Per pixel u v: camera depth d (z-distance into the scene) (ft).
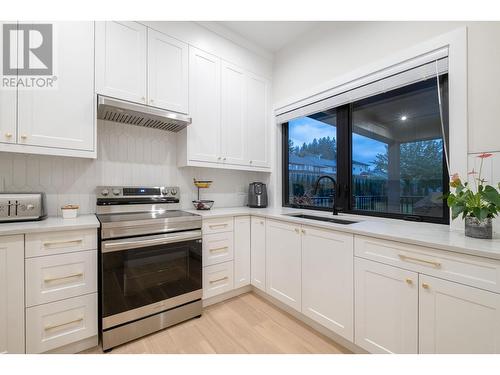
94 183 6.63
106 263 5.03
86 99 5.62
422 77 5.40
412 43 5.59
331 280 5.37
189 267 6.26
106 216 6.11
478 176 4.60
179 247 6.10
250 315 6.56
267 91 9.45
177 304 6.05
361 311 4.78
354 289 4.91
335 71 7.31
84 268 4.92
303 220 6.10
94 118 5.72
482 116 4.58
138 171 7.33
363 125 7.06
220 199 9.27
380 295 4.49
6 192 5.27
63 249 4.69
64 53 5.37
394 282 4.29
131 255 5.34
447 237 4.10
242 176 9.89
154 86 6.61
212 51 7.86
